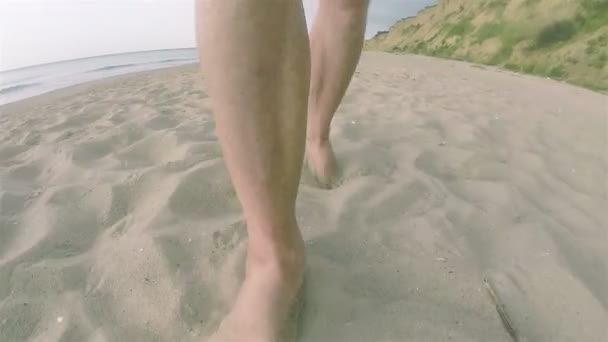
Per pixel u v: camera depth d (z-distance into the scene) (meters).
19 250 1.06
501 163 1.69
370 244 1.09
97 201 1.26
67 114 2.46
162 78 4.16
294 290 0.80
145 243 1.04
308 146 1.38
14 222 1.18
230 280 0.93
